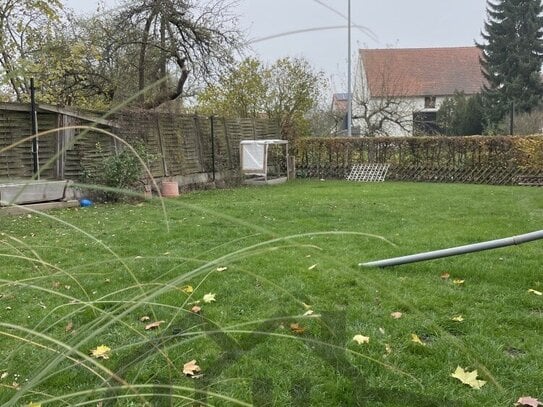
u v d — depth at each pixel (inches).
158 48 530.3
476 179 566.9
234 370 93.4
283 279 151.6
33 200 306.7
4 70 45.6
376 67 1202.6
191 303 122.6
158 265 164.2
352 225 252.2
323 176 646.5
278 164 626.5
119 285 144.5
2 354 91.4
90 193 353.1
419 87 1365.7
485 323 118.9
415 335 102.4
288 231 234.1
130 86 522.0
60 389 84.2
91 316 116.7
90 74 516.7
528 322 119.4
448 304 132.2
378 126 1006.4
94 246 196.9
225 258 45.1
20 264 164.4
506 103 1187.9
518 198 380.2
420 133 1034.7
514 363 98.3
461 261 172.7
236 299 134.2
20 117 311.6
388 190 454.9
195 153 490.6
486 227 245.1
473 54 1457.9
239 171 549.3
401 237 219.1
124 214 289.9
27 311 122.9
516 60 1227.2
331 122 944.9
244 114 658.8
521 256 181.2
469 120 1200.8
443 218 276.5
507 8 1248.8
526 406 83.7
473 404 84.2
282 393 86.5
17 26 389.7
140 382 83.7
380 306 129.6
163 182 421.1
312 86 668.7
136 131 397.7
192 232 229.5
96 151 360.5
